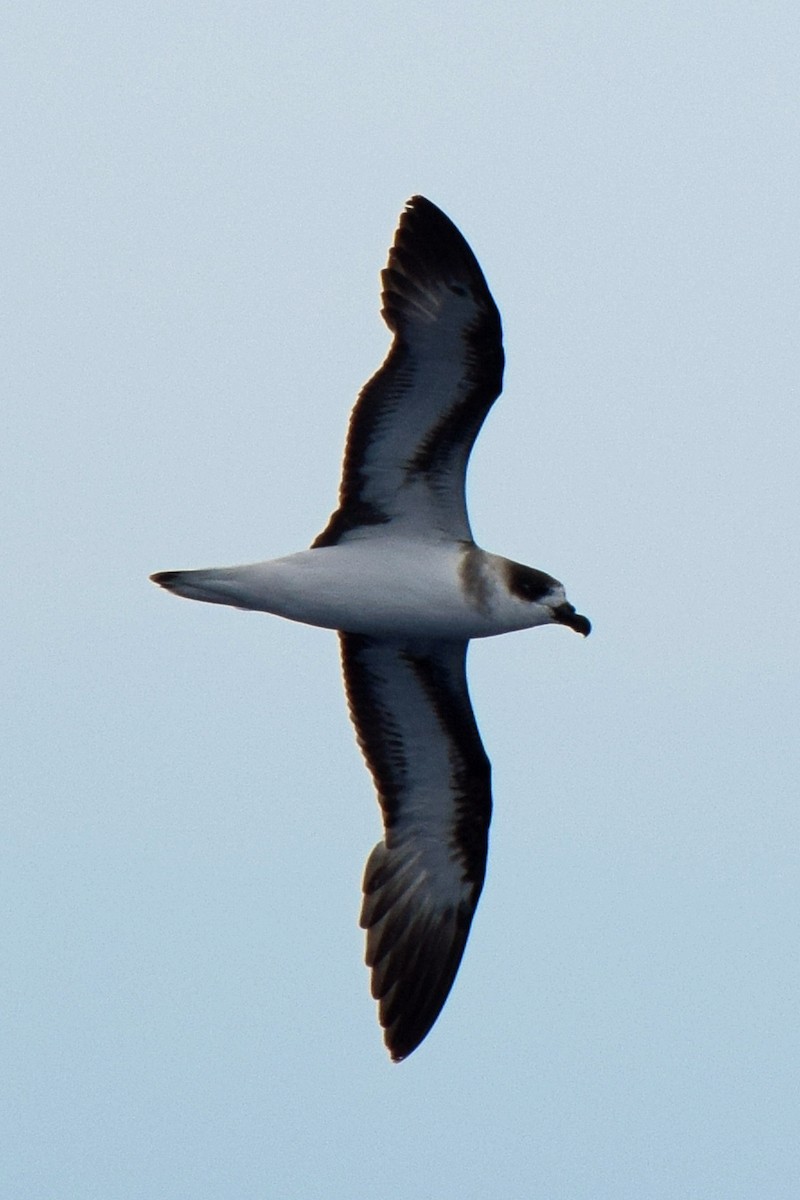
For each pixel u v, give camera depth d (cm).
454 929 1783
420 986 1770
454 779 1767
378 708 1766
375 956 1762
